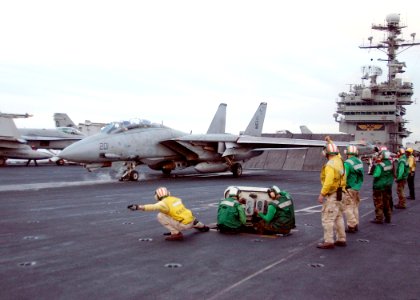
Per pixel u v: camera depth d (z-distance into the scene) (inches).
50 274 230.1
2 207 494.3
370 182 963.3
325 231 305.1
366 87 2055.9
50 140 1616.6
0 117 1342.3
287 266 253.4
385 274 240.2
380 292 208.2
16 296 194.7
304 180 994.1
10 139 1354.6
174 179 960.3
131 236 337.4
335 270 246.8
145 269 242.2
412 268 254.2
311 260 269.4
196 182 876.6
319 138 1811.0
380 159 422.6
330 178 296.4
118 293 200.2
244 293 202.8
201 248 298.2
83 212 461.7
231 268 246.7
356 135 2117.4
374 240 339.3
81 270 238.8
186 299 193.2
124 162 907.4
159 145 954.7
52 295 196.5
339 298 198.7
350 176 368.2
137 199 573.3
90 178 971.9
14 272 233.3
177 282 218.5
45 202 540.7
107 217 430.3
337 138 1768.0
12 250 285.3
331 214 303.3
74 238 327.0
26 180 893.2
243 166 1739.7
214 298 195.0
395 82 2028.8
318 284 219.1
